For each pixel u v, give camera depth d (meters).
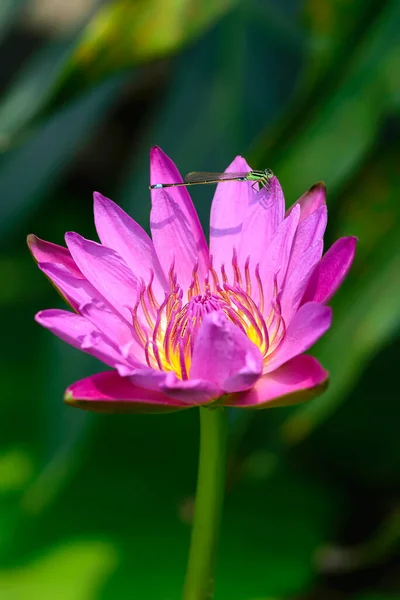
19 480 0.69
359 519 0.70
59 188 1.04
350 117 0.64
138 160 0.72
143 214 0.71
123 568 0.66
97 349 0.52
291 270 0.54
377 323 0.63
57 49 0.69
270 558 0.67
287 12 0.70
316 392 0.52
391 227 0.66
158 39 0.62
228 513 0.69
